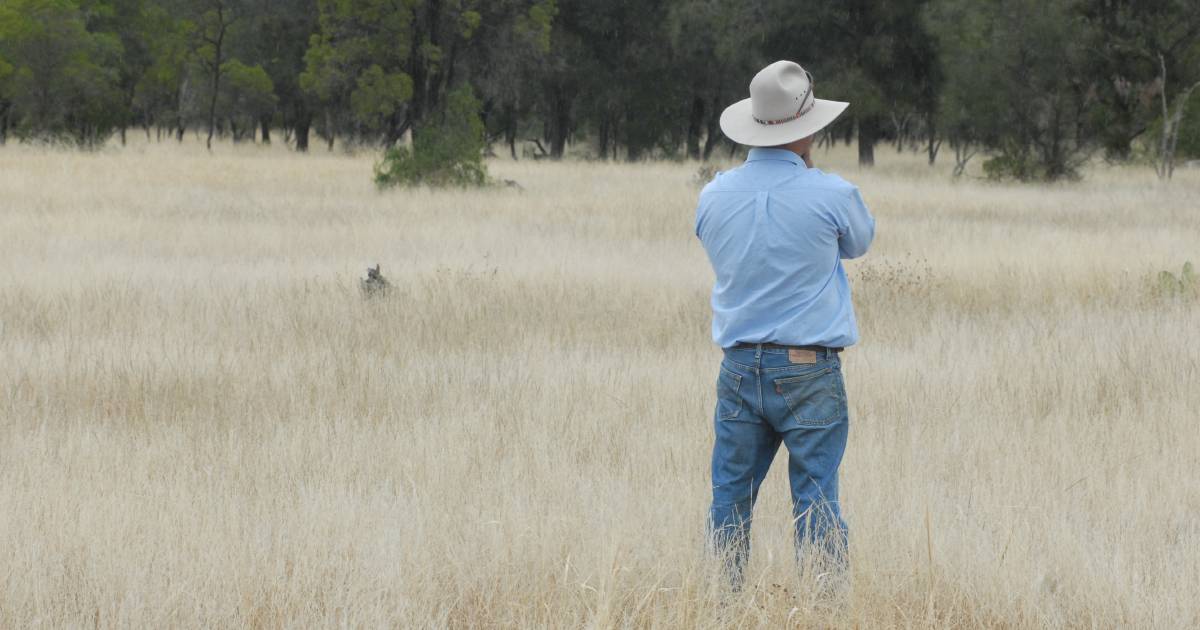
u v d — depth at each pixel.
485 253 26.98
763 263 6.84
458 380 13.97
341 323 17.81
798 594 7.06
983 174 72.75
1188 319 17.88
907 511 8.62
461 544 8.01
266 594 7.23
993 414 12.36
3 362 14.79
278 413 12.36
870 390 13.41
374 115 79.00
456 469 9.98
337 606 7.00
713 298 7.29
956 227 33.62
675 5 88.00
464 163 48.22
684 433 11.41
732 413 7.12
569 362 14.92
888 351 15.80
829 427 6.94
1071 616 7.14
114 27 113.81
